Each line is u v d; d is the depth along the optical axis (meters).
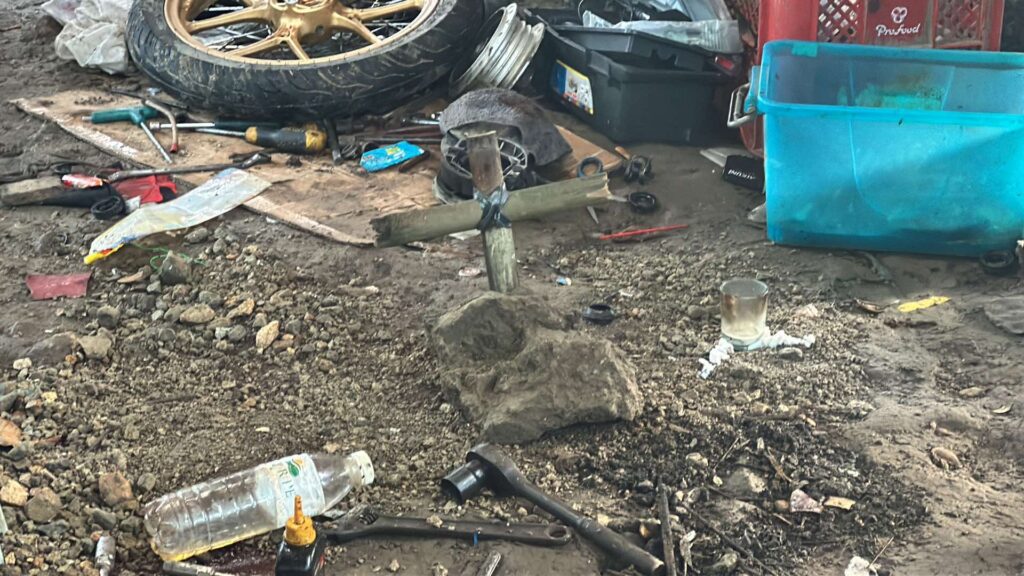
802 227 1.84
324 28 2.37
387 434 1.46
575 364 1.45
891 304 1.71
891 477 1.37
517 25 2.22
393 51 2.22
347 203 1.98
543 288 1.77
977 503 1.33
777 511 1.35
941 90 1.88
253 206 1.96
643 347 1.61
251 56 2.39
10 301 1.74
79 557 1.28
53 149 2.20
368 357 1.61
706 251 1.86
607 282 1.78
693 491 1.37
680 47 2.12
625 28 2.17
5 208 1.98
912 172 1.78
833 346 1.60
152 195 2.00
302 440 1.46
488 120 2.00
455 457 1.42
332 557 1.28
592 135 2.19
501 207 1.63
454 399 1.50
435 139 2.19
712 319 1.67
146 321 1.69
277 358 1.61
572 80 2.21
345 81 2.19
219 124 2.24
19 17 2.86
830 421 1.46
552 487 1.38
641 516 1.34
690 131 2.15
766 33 2.01
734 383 1.53
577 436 1.45
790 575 1.27
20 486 1.34
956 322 1.65
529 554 1.29
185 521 1.30
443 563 1.28
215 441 1.45
